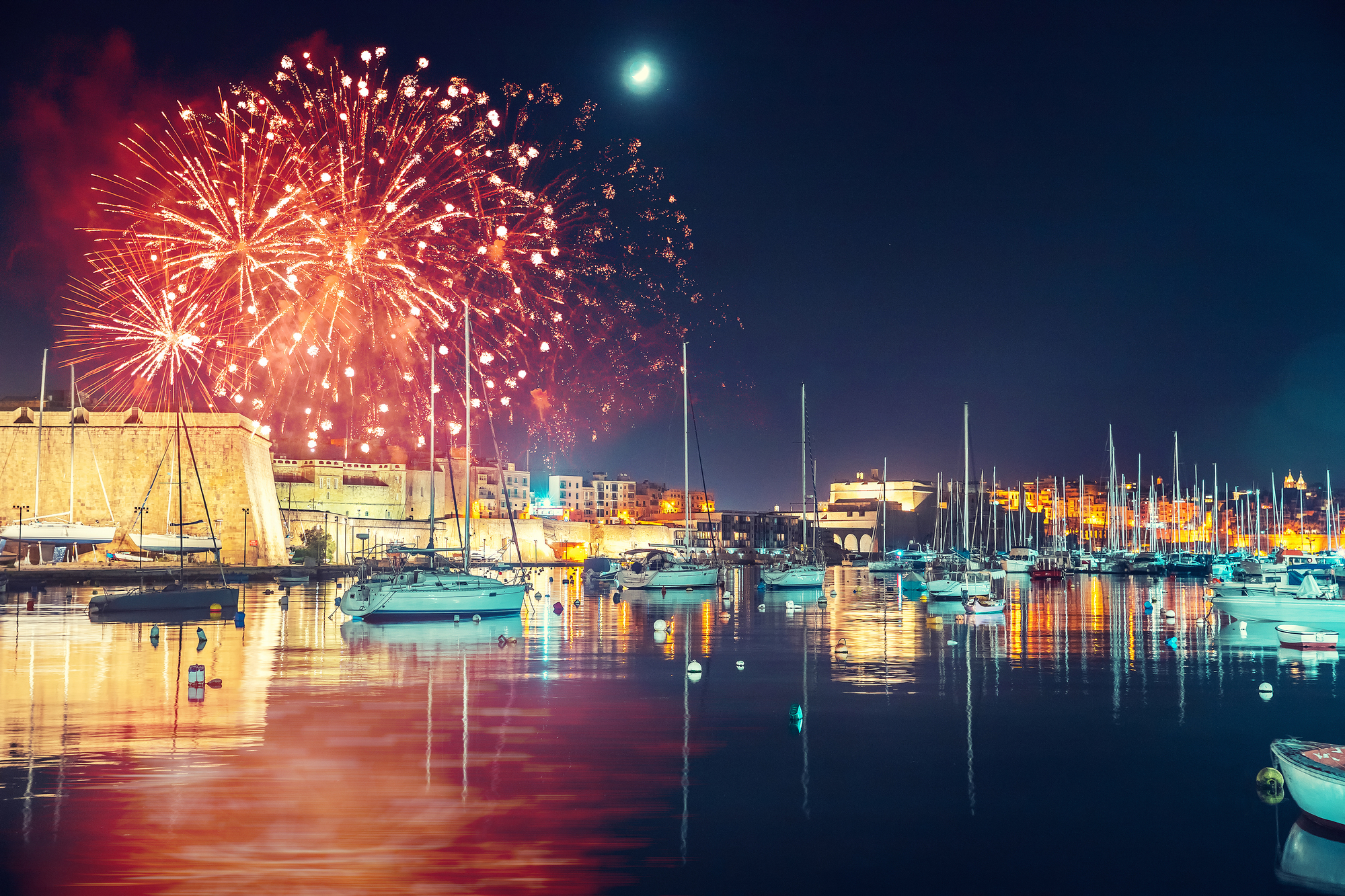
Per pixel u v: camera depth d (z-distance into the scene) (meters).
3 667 31.12
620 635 41.72
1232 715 24.38
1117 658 34.34
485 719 23.31
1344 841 15.37
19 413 111.44
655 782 18.00
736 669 31.33
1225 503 194.00
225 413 112.88
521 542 176.88
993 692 27.30
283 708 24.41
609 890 13.20
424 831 15.21
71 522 99.44
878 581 100.56
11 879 13.22
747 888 13.39
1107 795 17.61
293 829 15.24
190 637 40.78
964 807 16.89
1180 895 13.41
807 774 18.70
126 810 16.05
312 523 143.38
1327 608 43.25
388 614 47.88
